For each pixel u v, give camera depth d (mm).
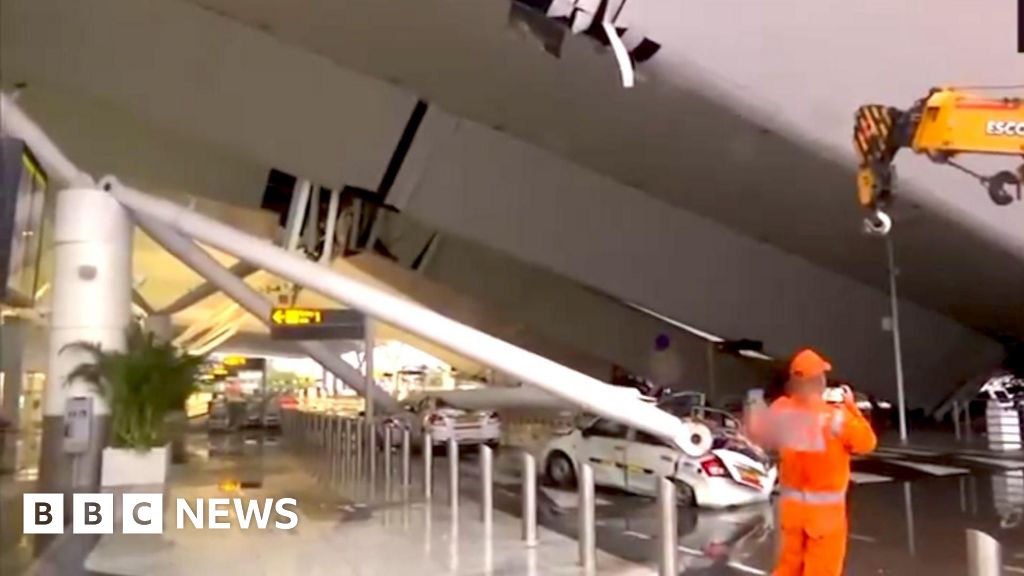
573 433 17641
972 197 16719
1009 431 25688
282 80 19641
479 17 14742
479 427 27906
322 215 24516
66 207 17422
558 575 9102
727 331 26641
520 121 19094
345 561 9992
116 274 17594
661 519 8422
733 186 19609
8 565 9930
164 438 17375
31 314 26797
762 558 10125
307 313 26031
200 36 18922
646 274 24375
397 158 21281
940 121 12977
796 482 6977
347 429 23219
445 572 9305
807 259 24109
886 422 31141
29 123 17250
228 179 25328
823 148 16125
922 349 28125
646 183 20891
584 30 13773
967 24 13922
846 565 9562
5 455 24875
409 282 33312
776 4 13688
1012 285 21766
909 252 20938
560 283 31734
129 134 23812
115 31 18953
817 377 7039
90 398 16875
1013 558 9898
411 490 16750
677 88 15367
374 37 16797
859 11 13828
